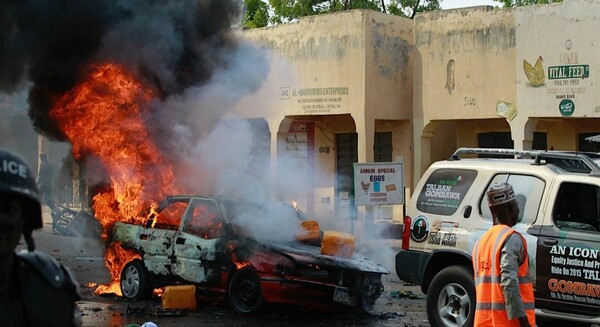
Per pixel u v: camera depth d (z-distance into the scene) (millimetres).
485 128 21984
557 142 20875
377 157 23594
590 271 7797
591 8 18406
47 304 2426
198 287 10883
